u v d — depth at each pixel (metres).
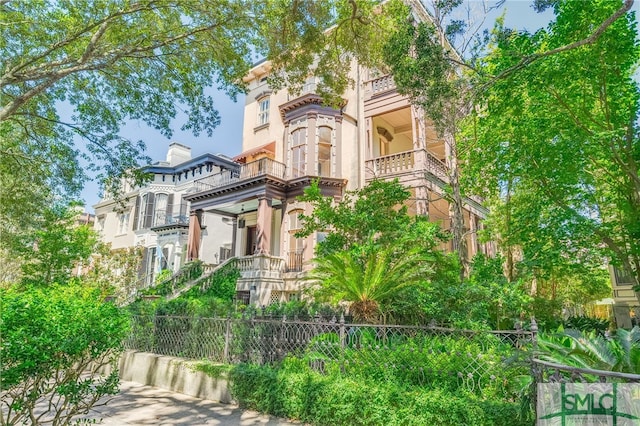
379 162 15.59
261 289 14.98
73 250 16.56
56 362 3.81
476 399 4.53
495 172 10.99
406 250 8.00
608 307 24.98
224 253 22.97
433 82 7.72
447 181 15.57
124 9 8.55
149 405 6.24
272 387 5.77
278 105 19.31
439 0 8.89
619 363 3.72
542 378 3.60
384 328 5.76
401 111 16.36
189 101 10.93
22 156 12.30
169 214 25.33
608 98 9.17
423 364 5.22
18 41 9.27
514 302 7.42
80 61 8.72
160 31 9.46
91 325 4.11
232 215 21.19
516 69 7.50
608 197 10.72
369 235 8.33
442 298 7.34
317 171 16.73
